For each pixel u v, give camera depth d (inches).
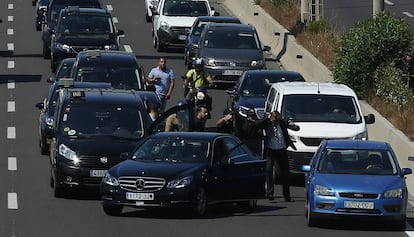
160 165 2284.7
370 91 3577.8
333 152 2313.0
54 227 2137.1
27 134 3373.5
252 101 3324.3
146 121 2642.7
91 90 2775.6
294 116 2918.3
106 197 2257.6
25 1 6614.2
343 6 6058.1
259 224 2225.6
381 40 3614.7
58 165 2487.7
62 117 2615.7
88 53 3395.7
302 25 4854.8
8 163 2942.9
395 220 2182.6
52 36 4498.0
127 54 3462.1
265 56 4864.7
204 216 2299.5
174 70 4539.9
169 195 2224.4
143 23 5900.6
